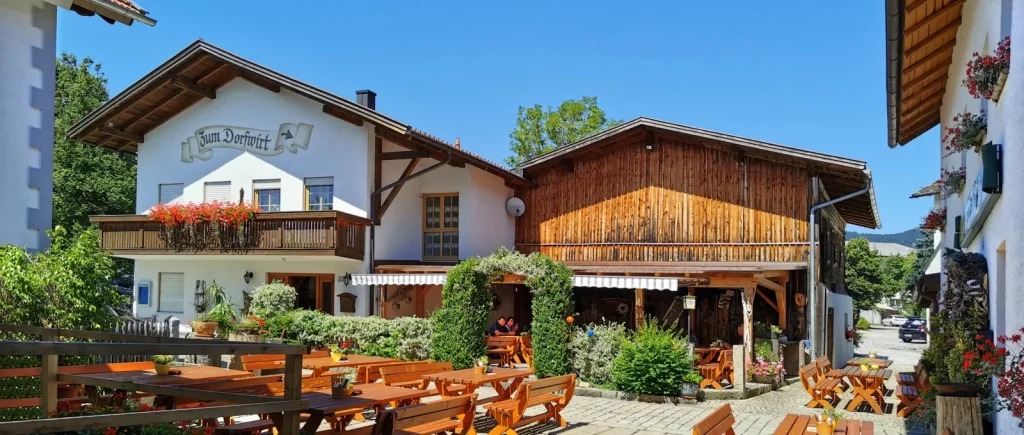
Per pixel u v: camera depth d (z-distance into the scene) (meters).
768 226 21.11
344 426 9.98
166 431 7.59
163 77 20.95
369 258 20.75
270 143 21.83
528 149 43.44
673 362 15.36
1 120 10.28
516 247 24.77
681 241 22.16
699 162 22.17
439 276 18.91
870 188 20.94
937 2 10.24
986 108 9.62
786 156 20.45
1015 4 6.91
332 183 21.12
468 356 17.50
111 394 9.98
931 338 13.24
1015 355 7.05
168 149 22.98
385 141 21.88
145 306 22.94
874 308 69.75
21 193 10.51
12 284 9.28
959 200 13.25
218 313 18.78
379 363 13.65
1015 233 6.98
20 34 10.59
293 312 19.88
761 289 22.36
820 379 15.61
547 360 16.81
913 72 13.04
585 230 23.58
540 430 12.07
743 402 15.54
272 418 8.45
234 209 20.06
